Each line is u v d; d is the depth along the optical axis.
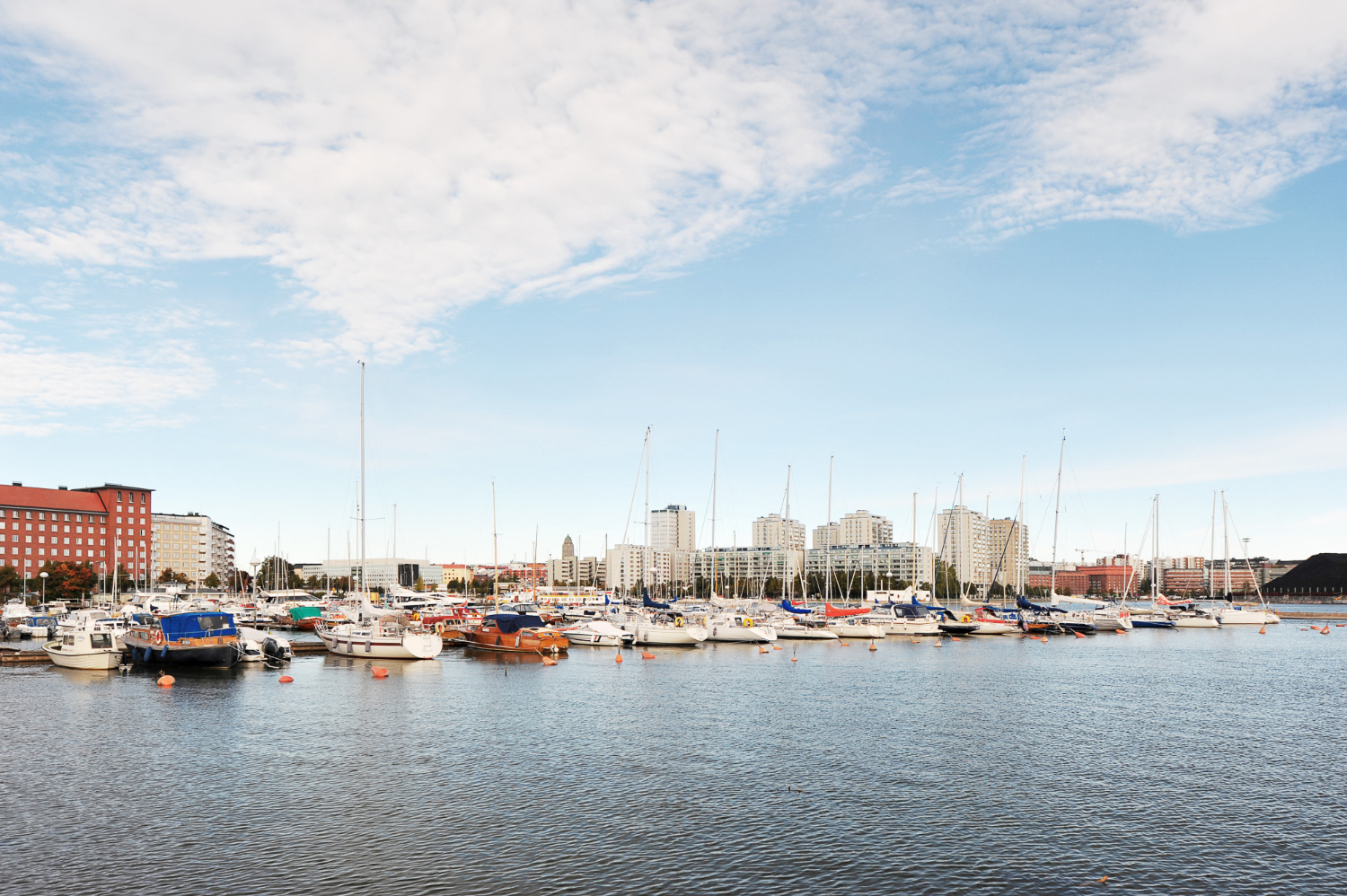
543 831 31.84
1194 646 108.62
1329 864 29.48
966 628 119.69
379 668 70.25
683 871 28.31
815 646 100.94
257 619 115.94
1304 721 53.94
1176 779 39.62
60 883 27.06
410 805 34.75
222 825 32.31
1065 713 55.94
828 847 30.56
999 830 32.53
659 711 55.22
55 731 48.31
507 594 168.38
